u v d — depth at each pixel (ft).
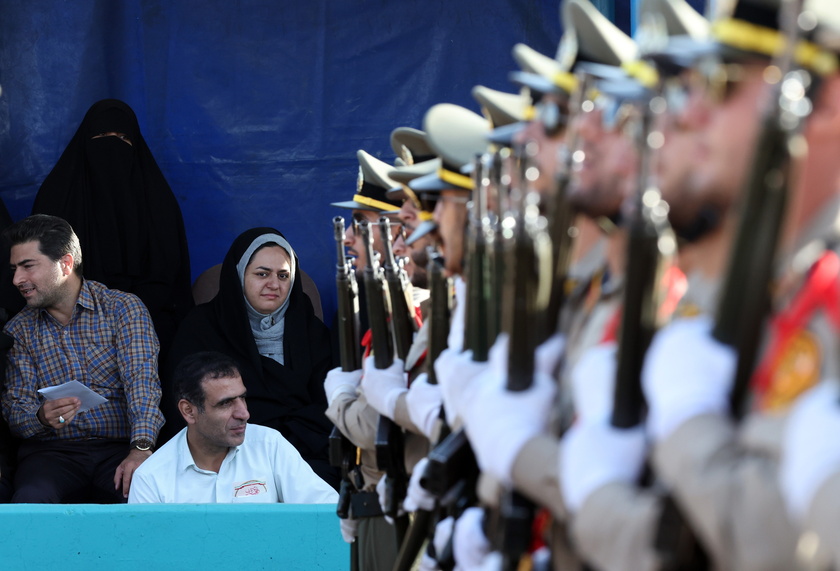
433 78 76.18
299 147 77.56
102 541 46.73
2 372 64.39
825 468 12.55
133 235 73.82
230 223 78.13
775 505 13.51
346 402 36.22
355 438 35.45
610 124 19.16
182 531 46.75
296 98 77.46
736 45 15.47
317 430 67.72
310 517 46.68
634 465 16.33
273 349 70.23
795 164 13.94
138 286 73.97
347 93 77.10
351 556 38.11
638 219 15.96
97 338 65.87
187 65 77.71
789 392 14.17
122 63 77.71
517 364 19.24
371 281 32.17
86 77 77.56
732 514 13.74
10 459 64.54
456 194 28.71
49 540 46.70
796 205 15.12
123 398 65.62
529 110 23.30
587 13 21.57
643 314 16.12
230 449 56.65
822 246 14.84
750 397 14.87
